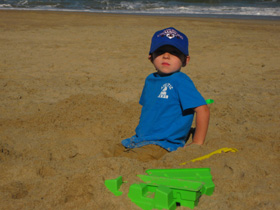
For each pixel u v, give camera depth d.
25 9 18.22
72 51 7.64
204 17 16.31
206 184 1.99
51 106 3.90
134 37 9.73
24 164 2.35
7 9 17.78
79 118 3.49
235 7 21.25
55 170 2.31
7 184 2.09
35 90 4.64
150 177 2.04
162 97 2.51
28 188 2.07
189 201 1.83
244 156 2.49
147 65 6.41
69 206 1.86
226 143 2.75
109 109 3.81
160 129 2.51
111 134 3.17
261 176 2.18
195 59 7.12
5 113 3.65
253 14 18.38
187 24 12.95
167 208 1.78
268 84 5.18
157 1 23.80
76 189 2.00
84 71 5.88
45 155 2.67
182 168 2.21
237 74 5.87
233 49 8.25
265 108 3.97
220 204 1.85
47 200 1.92
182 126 2.50
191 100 2.42
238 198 1.91
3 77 5.34
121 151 2.61
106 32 10.49
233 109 3.91
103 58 6.99
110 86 4.91
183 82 2.48
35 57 6.93
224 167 2.25
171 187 1.87
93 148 2.87
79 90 4.68
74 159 2.57
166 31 2.54
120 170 2.15
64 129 3.19
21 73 5.62
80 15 15.34
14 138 2.96
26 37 9.24
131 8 20.48
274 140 2.86
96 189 1.97
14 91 4.57
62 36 9.59
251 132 3.14
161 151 2.46
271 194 1.94
